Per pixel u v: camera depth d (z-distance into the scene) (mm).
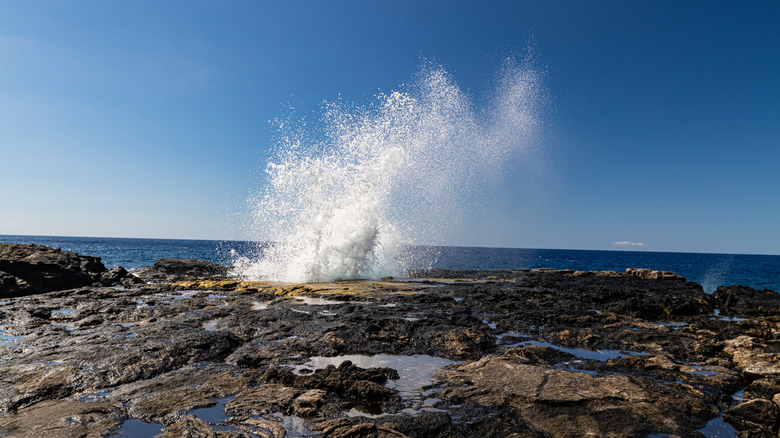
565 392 4246
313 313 8055
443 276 16781
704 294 11945
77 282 12750
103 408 3916
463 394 4297
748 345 5949
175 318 7703
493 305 9211
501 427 3625
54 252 13414
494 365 5062
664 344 6266
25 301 9688
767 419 3703
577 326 7512
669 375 4957
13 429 3490
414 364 5371
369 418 3824
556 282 14219
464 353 5781
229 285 12398
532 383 4496
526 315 7984
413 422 3695
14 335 6508
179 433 3441
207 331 6660
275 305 9172
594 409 3928
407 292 11062
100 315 8094
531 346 5898
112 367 4938
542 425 3686
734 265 55844
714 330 7465
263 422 3666
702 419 3842
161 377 4816
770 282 27078
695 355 5844
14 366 4926
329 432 3490
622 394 4215
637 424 3678
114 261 32750
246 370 5043
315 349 5805
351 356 5656
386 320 7301
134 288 12344
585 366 5297
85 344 5898
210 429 3504
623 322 7707
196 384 4570
